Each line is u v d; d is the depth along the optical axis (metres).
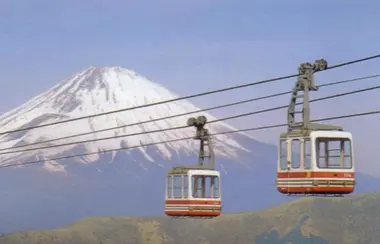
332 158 78.06
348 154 78.25
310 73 79.69
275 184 80.56
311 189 77.62
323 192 77.62
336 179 77.69
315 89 79.69
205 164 106.50
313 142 77.44
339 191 77.81
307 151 77.94
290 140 79.25
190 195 104.44
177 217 107.00
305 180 77.88
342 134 78.19
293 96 80.44
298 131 78.88
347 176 77.94
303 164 78.12
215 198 105.19
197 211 104.31
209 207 104.81
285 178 79.56
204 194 104.88
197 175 104.94
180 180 105.81
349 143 78.25
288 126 80.69
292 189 79.00
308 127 78.94
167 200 107.38
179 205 105.50
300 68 80.00
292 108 80.62
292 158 79.06
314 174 77.38
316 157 77.62
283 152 80.00
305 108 79.38
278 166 80.38
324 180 77.44
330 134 78.00
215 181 105.38
